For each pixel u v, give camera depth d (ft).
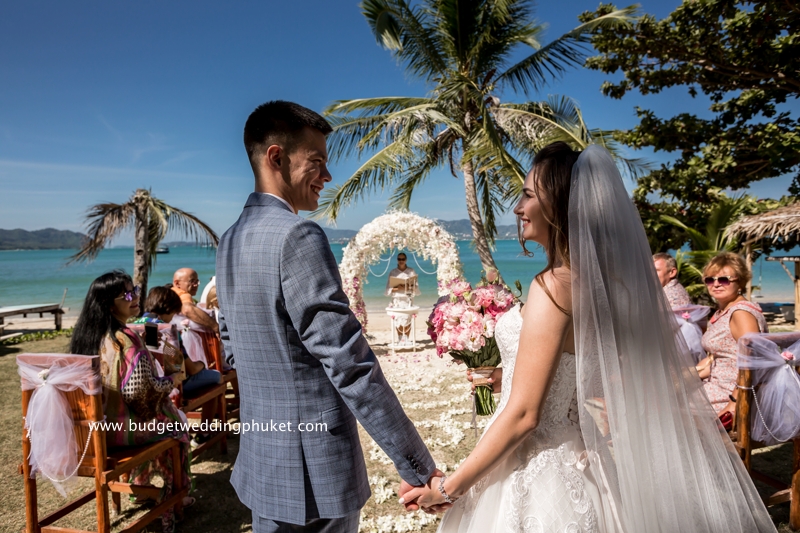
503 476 5.33
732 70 34.71
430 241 28.22
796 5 30.09
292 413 5.08
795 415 8.54
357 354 4.80
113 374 9.51
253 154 5.56
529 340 4.82
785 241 35.42
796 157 33.47
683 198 38.19
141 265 30.14
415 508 5.14
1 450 14.33
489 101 34.47
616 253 5.00
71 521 10.59
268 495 5.16
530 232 5.42
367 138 33.78
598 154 5.16
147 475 10.75
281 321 4.96
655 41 34.71
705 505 5.03
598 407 5.11
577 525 4.86
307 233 4.94
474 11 31.83
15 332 38.42
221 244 5.59
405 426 4.95
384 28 28.81
